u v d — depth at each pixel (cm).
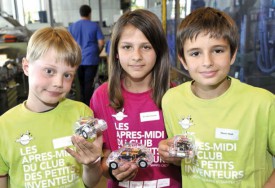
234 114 97
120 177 100
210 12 101
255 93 97
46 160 99
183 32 99
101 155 101
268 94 97
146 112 117
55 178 100
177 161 104
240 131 95
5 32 475
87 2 759
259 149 95
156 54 114
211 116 99
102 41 472
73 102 108
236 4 228
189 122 102
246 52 214
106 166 108
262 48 192
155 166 116
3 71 356
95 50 468
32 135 99
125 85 120
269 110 94
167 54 118
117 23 115
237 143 95
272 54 180
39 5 744
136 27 108
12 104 369
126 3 754
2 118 99
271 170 100
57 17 760
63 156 101
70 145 101
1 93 351
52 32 100
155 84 117
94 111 122
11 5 736
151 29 109
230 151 96
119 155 100
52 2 746
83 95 481
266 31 186
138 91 118
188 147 95
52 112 102
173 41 418
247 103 96
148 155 101
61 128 102
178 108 106
